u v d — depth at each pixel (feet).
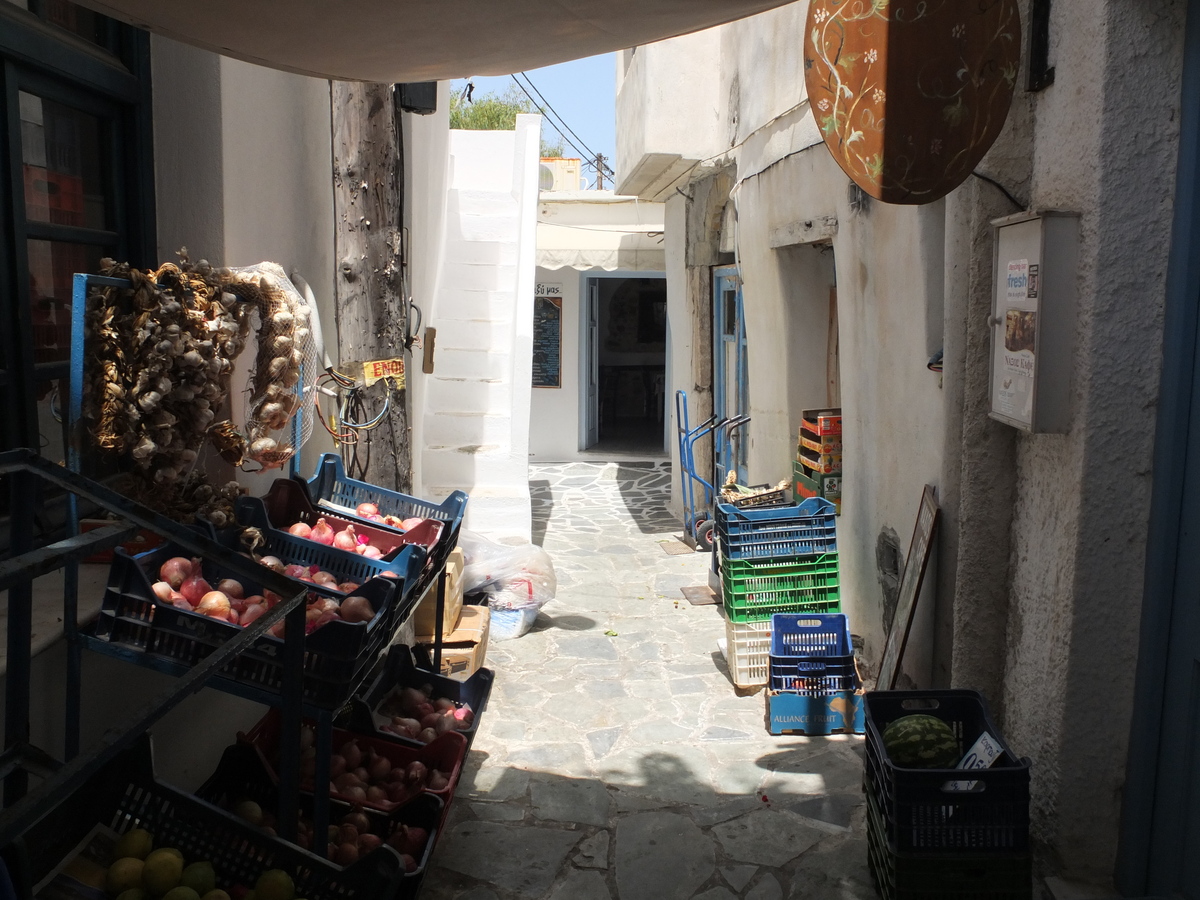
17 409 10.30
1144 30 9.80
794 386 22.52
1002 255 11.50
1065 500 10.77
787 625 16.40
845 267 18.43
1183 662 10.09
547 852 12.50
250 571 7.74
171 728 10.94
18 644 7.65
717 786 14.30
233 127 12.94
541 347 47.85
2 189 9.96
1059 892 10.83
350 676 8.87
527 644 20.72
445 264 29.76
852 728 16.07
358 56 10.66
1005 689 12.53
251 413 11.19
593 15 9.36
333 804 10.81
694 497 31.71
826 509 17.78
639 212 44.65
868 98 10.82
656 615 23.02
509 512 26.89
